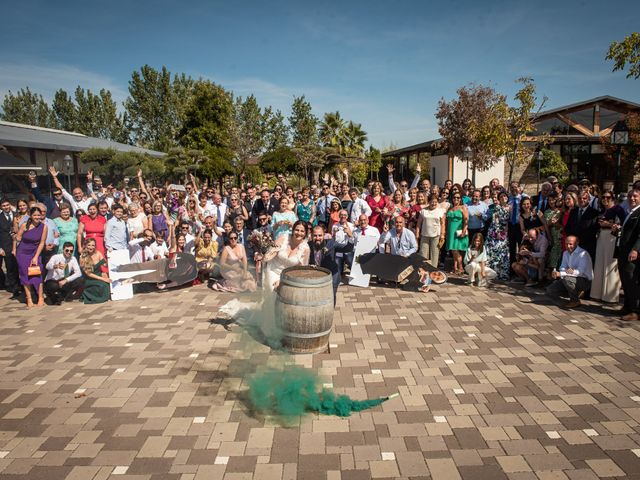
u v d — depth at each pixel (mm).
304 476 3426
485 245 9117
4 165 15062
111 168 21891
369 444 3809
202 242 9305
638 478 3348
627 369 5051
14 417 4293
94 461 3629
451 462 3566
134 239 8734
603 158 26469
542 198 9336
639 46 11031
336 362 5352
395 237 8914
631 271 6449
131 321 6902
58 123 62062
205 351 5730
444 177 28094
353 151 42688
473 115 21859
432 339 6012
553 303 7402
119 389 4797
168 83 53406
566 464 3518
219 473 3473
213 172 35656
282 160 40875
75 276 7953
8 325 6828
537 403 4398
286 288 5465
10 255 8625
